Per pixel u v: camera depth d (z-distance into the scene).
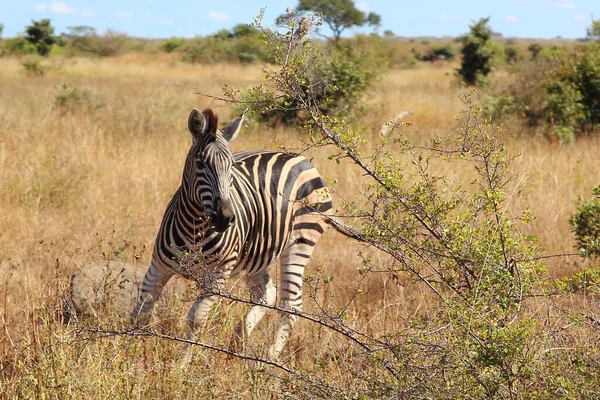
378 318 9.81
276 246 10.02
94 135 22.14
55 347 7.80
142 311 9.02
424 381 6.10
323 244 14.42
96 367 7.72
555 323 7.13
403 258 7.05
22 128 22.44
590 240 8.09
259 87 7.21
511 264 6.95
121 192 16.64
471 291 6.62
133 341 8.14
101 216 14.84
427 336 6.36
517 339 5.89
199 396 7.49
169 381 7.62
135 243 13.52
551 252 13.62
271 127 25.28
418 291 10.97
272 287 10.73
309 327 10.16
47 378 7.46
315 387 6.58
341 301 11.23
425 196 7.07
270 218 9.85
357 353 6.94
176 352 8.26
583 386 6.00
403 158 19.14
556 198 16.56
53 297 9.38
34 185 16.05
